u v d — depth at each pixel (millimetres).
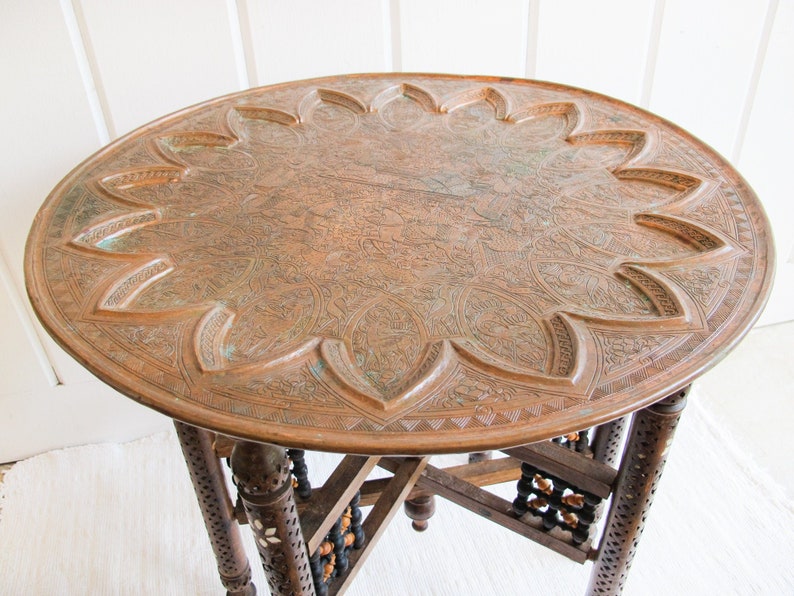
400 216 960
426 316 788
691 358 724
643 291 815
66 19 1203
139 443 1642
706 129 1617
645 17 1435
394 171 1065
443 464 1567
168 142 1140
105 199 992
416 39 1405
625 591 1302
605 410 671
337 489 951
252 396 695
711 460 1545
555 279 841
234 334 770
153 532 1433
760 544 1379
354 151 1123
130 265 868
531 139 1147
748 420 1666
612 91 1536
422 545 1402
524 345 749
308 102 1258
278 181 1047
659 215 933
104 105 1313
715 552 1364
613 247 893
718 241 878
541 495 1100
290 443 652
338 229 937
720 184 991
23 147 1296
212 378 714
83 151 1342
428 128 1186
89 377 1547
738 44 1491
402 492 1130
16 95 1242
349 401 688
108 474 1558
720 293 803
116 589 1331
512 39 1437
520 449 1009
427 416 671
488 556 1382
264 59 1361
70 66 1247
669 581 1316
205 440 1066
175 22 1265
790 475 1546
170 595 1327
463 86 1294
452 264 869
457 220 950
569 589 1322
